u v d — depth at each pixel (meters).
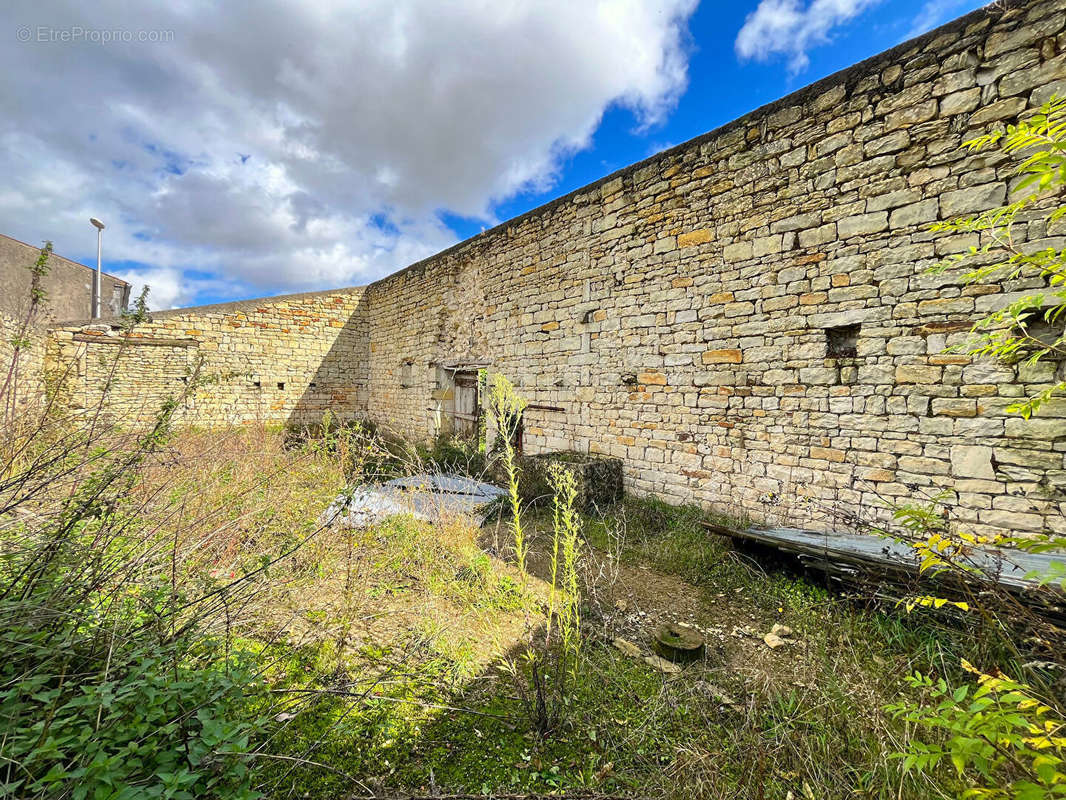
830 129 4.14
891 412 3.84
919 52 3.67
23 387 4.93
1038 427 3.21
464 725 1.98
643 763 1.81
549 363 6.96
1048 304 3.14
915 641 2.56
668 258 5.42
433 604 2.95
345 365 12.33
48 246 2.76
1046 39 3.16
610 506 5.48
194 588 2.18
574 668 2.38
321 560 3.12
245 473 4.17
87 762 1.26
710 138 5.00
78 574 1.78
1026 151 3.22
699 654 2.57
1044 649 2.05
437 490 5.00
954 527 3.48
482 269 8.30
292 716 1.85
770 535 3.68
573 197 6.55
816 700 2.10
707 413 5.07
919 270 3.69
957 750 1.12
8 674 1.46
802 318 4.35
